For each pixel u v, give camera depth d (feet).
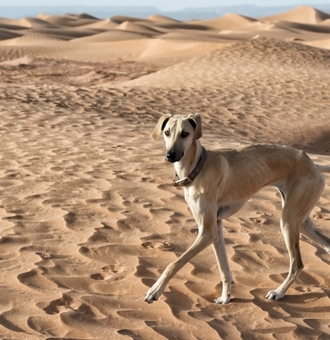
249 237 23.07
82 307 17.02
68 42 211.61
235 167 18.47
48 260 20.20
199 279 19.60
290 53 103.14
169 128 17.53
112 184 29.68
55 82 104.01
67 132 46.11
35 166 33.50
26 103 59.57
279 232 23.91
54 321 16.08
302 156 19.13
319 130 59.82
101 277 19.34
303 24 329.31
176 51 173.06
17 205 26.21
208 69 93.35
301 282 19.81
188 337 15.84
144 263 20.38
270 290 19.10
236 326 16.61
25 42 216.74
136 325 16.28
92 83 104.06
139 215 25.09
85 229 23.31
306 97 73.56
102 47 199.00
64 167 33.27
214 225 17.67
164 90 74.08
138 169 32.89
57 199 26.99
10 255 20.63
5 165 33.81
